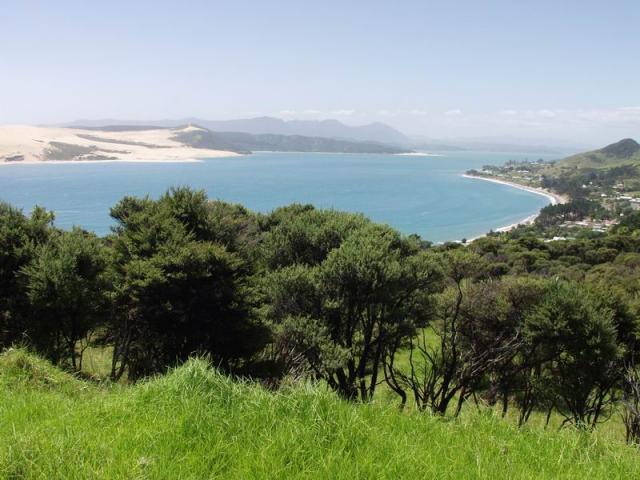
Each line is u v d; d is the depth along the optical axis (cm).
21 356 903
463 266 2123
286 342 1792
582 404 1928
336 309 1920
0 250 1858
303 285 1969
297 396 579
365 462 457
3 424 553
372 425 573
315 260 2412
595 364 1831
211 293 1781
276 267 2414
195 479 414
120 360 1992
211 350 1831
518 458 549
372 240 2047
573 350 1833
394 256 1973
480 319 1955
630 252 8762
